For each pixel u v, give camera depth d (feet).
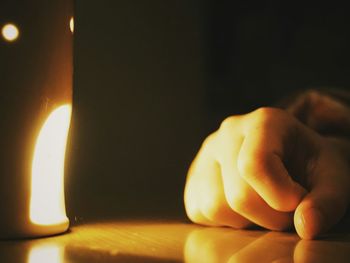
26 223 1.23
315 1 3.18
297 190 1.24
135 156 2.73
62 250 1.15
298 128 1.38
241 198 1.28
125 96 2.67
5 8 1.21
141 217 1.51
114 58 2.61
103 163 2.56
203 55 3.20
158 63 2.86
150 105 2.82
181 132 3.01
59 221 1.28
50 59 1.25
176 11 2.97
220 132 1.43
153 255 1.12
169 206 1.74
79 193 2.16
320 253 1.14
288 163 1.36
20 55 1.22
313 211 1.22
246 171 1.23
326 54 3.18
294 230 1.34
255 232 1.33
